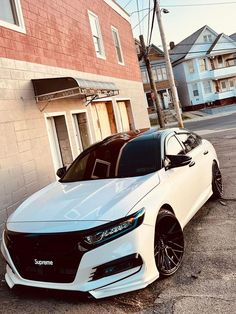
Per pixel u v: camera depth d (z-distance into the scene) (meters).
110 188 4.11
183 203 4.70
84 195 4.05
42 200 4.27
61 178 5.19
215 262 4.08
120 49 16.22
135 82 17.81
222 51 51.19
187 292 3.53
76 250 3.36
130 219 3.51
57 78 7.85
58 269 3.45
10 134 6.96
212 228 5.19
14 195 6.75
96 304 3.48
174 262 3.98
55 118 9.56
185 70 51.94
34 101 8.08
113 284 3.40
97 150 5.32
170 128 5.76
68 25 10.66
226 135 18.31
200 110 50.66
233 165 9.75
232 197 6.62
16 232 3.65
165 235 3.95
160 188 4.20
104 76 13.31
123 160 4.83
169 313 3.21
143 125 18.14
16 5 7.95
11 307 3.63
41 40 8.82
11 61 7.41
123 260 3.41
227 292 3.42
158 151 4.80
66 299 3.63
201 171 5.70
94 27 13.30
